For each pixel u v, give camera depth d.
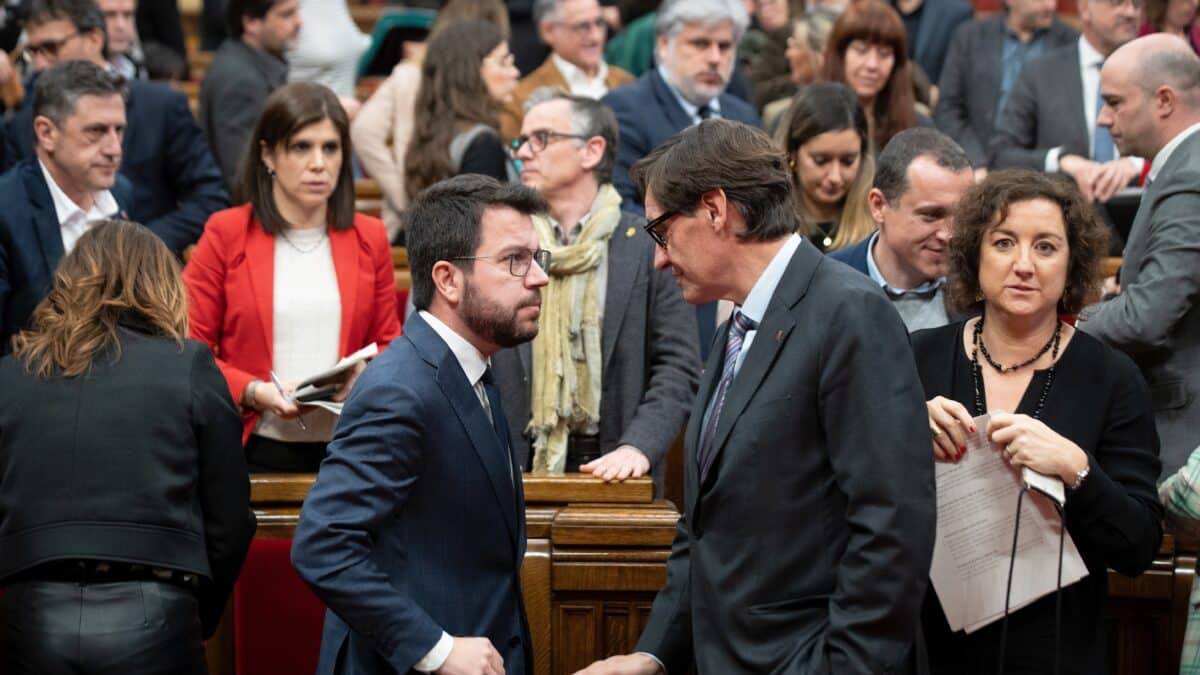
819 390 2.36
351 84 6.88
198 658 2.89
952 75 6.14
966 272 2.80
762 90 6.09
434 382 2.56
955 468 2.59
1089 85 5.28
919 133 3.39
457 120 4.97
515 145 3.84
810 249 2.47
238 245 3.80
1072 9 8.95
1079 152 5.25
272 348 3.77
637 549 3.21
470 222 2.60
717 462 2.45
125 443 2.85
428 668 2.44
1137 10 5.18
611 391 3.67
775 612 2.40
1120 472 2.65
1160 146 3.52
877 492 2.29
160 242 3.06
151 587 2.83
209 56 8.47
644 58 6.85
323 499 2.46
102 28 5.00
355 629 2.45
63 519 2.81
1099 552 2.60
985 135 6.00
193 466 2.92
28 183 4.08
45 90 4.02
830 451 2.35
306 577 2.44
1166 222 3.35
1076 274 2.74
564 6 5.80
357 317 3.82
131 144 4.99
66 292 2.98
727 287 2.51
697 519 2.53
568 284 3.67
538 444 3.65
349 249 3.85
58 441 2.85
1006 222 2.70
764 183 2.44
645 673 2.69
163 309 2.99
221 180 5.17
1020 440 2.53
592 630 3.24
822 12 5.80
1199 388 3.36
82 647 2.77
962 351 2.81
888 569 2.27
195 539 2.89
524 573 3.23
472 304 2.60
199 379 2.95
